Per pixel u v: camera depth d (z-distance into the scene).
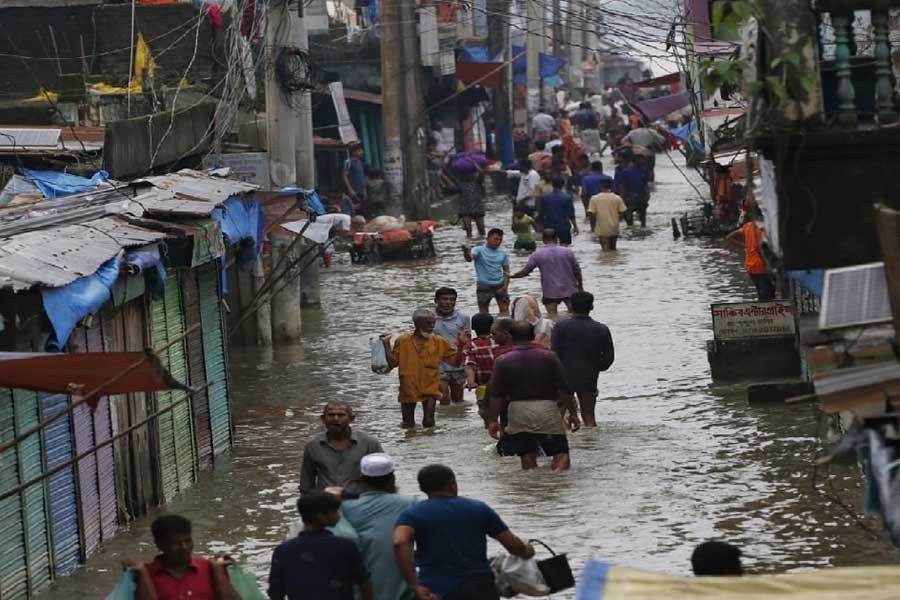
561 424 29.78
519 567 18.70
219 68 49.22
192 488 30.20
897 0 16.20
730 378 38.03
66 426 24.22
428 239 68.62
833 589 11.30
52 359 17.83
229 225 32.38
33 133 39.53
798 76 16.09
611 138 131.75
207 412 32.22
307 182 50.72
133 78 49.47
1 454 21.55
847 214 16.45
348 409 23.00
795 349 37.81
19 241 23.64
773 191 17.05
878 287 15.13
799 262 16.59
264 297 47.25
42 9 51.09
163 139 40.06
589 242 71.75
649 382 38.59
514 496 27.91
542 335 36.06
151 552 25.28
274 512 27.92
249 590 17.94
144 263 25.55
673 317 48.38
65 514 24.14
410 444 33.09
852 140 16.20
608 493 27.80
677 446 31.45
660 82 78.38
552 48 185.12
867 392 14.82
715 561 16.16
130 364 18.12
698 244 68.25
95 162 39.81
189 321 31.42
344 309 54.44
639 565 23.30
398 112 82.44
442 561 18.34
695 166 62.22
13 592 21.84
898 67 23.14
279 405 38.22
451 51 100.00
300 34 47.56
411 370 34.75
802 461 29.55
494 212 92.25
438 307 38.28
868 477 15.76
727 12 15.94
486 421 30.23
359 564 18.22
